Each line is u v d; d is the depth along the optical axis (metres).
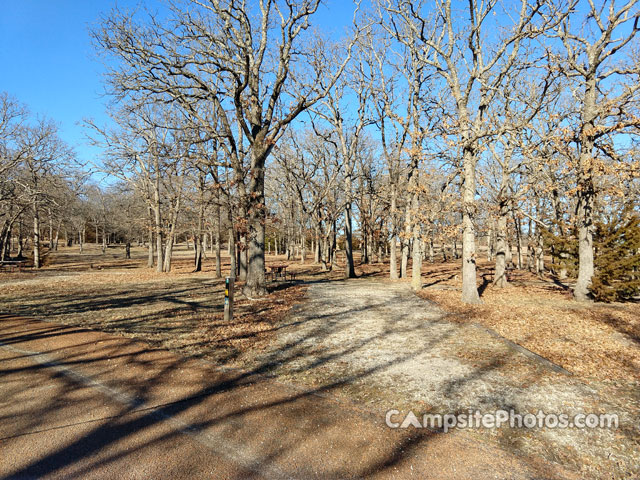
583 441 4.36
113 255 52.09
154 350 7.51
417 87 18.64
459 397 5.53
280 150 29.28
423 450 4.04
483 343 8.45
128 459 3.70
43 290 17.56
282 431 4.35
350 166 27.77
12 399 5.07
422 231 17.98
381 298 15.17
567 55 15.46
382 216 31.92
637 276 14.47
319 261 42.94
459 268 33.56
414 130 16.98
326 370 6.62
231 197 15.77
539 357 7.37
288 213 42.97
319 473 3.53
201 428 4.38
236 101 14.82
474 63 14.23
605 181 16.41
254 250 15.43
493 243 41.31
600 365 7.01
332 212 32.31
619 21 12.70
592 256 14.58
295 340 8.62
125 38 13.55
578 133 13.85
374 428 4.50
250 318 10.91
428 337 8.95
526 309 12.66
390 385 5.96
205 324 10.00
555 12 12.80
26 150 25.77
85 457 3.72
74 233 66.00
